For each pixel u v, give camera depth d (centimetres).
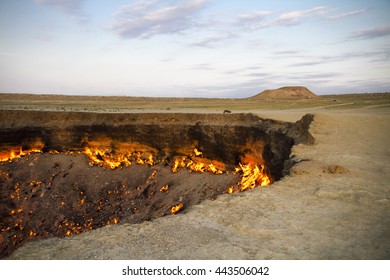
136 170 3916
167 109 6334
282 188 1036
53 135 4391
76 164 4203
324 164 1311
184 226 762
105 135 4256
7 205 3625
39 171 4125
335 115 2402
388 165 1305
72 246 670
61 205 3619
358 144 1775
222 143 3362
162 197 3344
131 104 9388
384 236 702
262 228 745
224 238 704
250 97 15675
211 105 8569
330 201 918
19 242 3189
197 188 3216
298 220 791
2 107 6084
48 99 11975
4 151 4372
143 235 718
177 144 3841
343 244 671
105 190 3750
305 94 15012
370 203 894
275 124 2695
